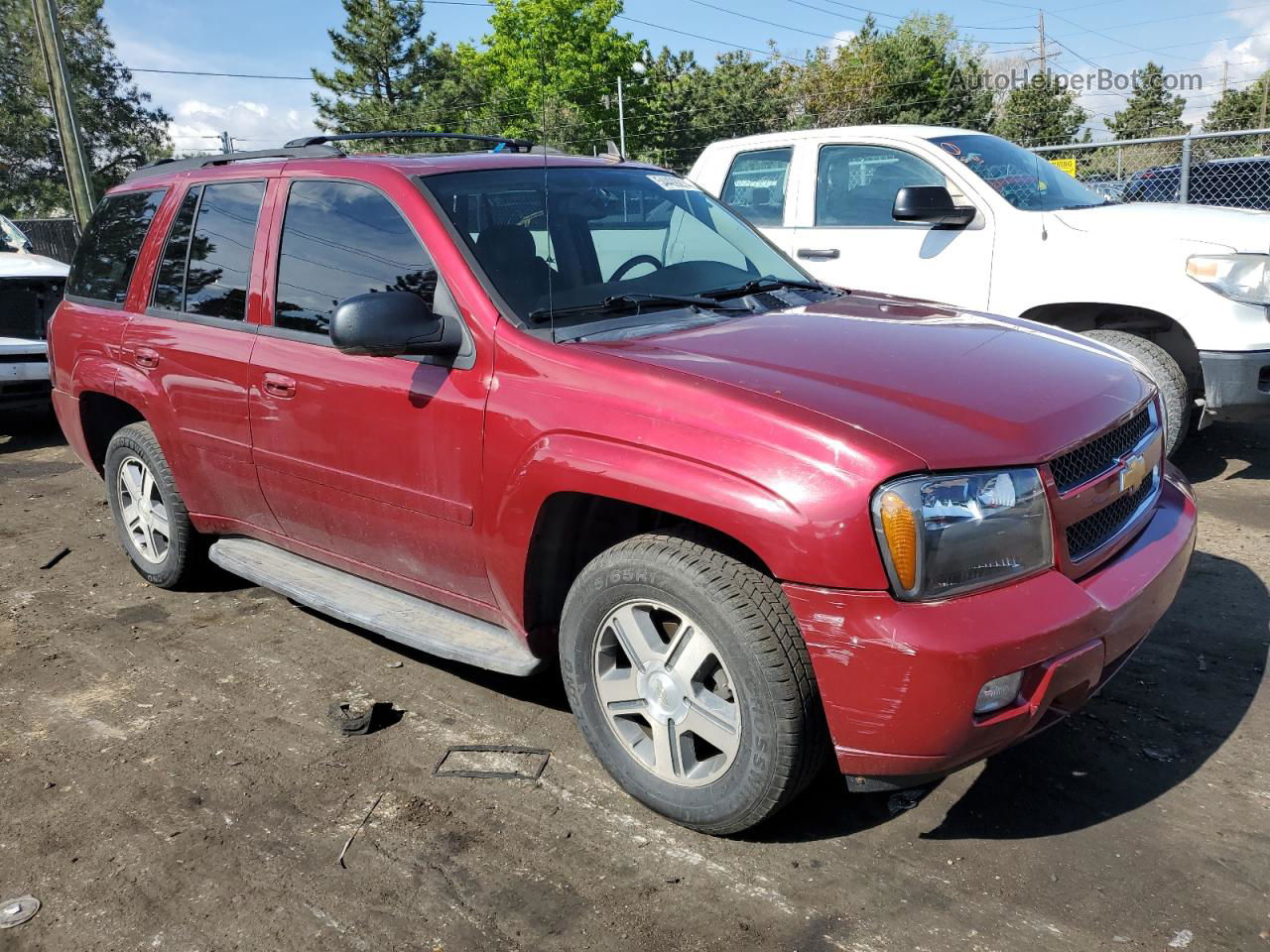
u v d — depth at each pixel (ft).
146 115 165.07
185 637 13.88
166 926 8.16
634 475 8.46
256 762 10.57
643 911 8.12
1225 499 17.93
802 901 8.16
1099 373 9.79
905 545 7.48
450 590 10.94
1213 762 9.95
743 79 183.62
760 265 12.78
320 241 11.82
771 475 7.83
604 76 178.91
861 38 181.37
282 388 11.76
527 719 11.30
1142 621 8.70
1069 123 162.50
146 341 13.94
